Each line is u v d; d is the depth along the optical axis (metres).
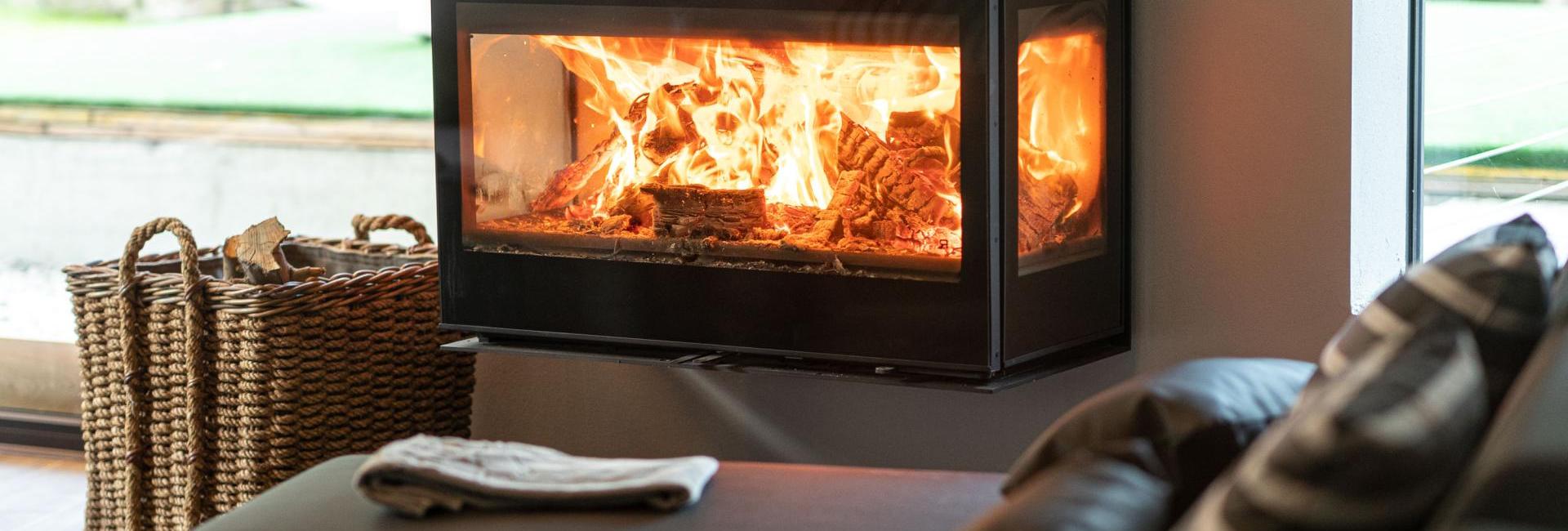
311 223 3.17
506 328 2.32
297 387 2.34
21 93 3.25
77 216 3.25
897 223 2.06
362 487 1.54
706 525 1.49
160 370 2.40
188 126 3.20
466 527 1.51
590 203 2.27
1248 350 2.25
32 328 3.23
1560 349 0.96
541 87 2.26
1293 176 2.19
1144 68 2.25
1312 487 0.85
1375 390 0.92
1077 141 2.17
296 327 2.31
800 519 1.51
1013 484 1.38
